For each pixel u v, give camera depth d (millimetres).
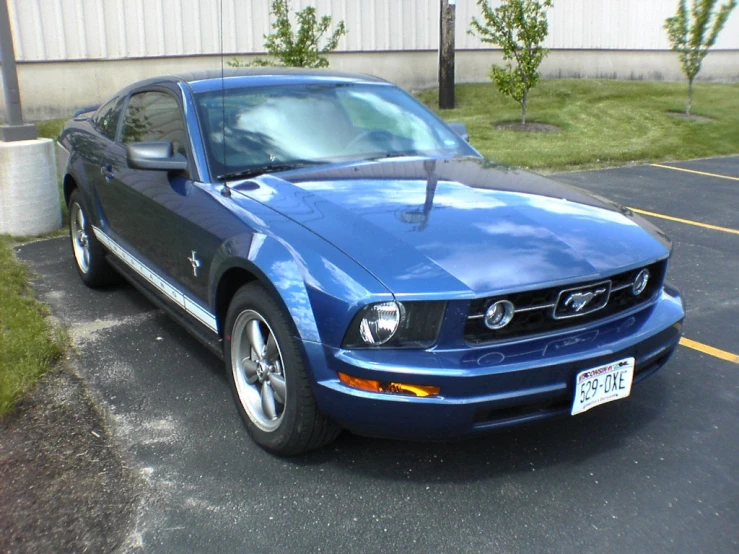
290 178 3748
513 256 3023
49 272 6086
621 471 3270
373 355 2844
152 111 4645
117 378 4152
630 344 3137
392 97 4805
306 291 2969
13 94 7039
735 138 13344
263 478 3213
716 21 15039
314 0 15328
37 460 3322
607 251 3215
